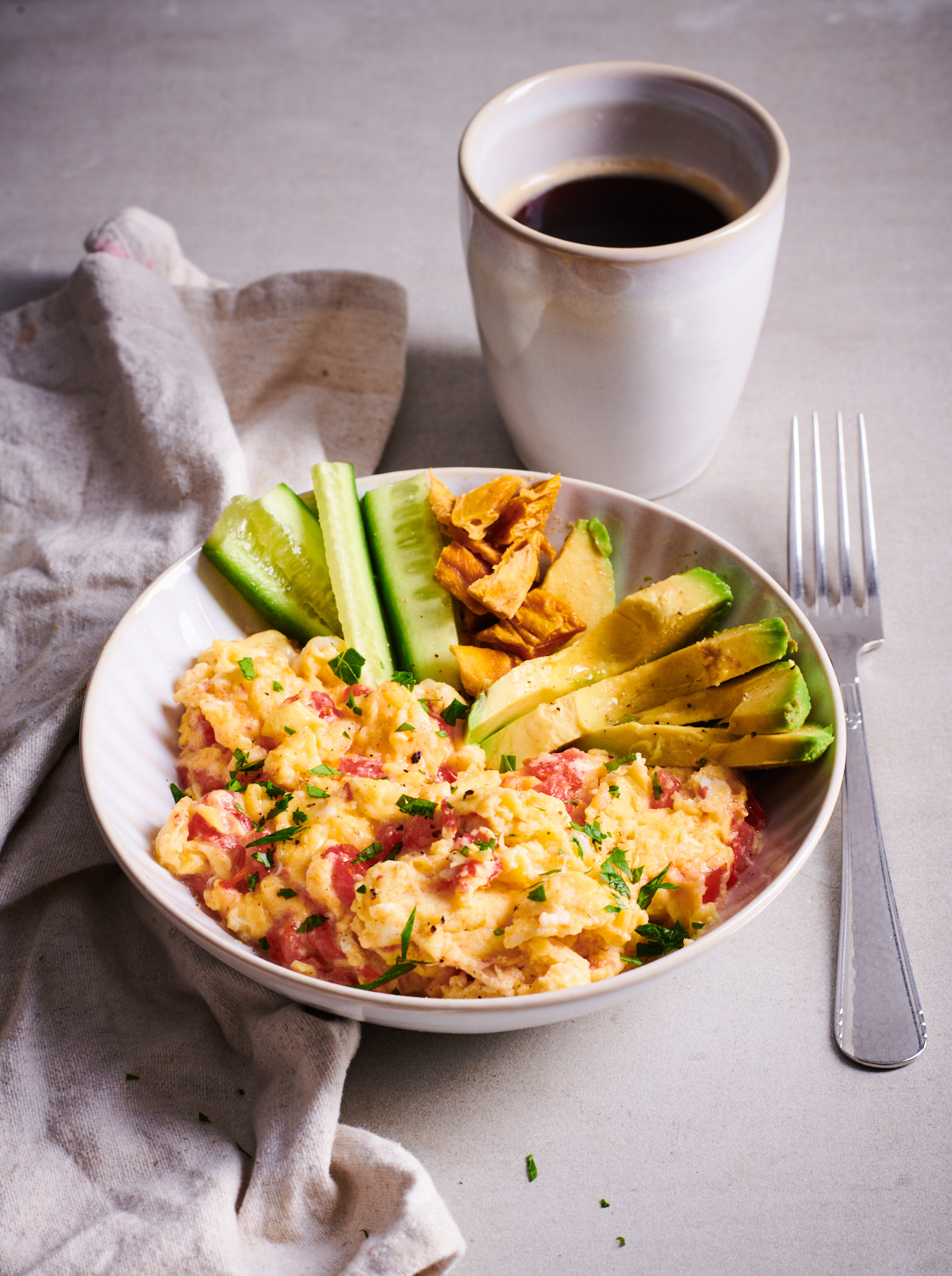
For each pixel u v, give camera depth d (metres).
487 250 0.48
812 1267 0.39
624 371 0.49
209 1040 0.43
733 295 0.48
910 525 0.54
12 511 0.55
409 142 0.70
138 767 0.43
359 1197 0.39
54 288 0.63
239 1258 0.39
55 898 0.45
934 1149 0.40
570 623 0.47
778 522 0.54
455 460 0.57
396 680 0.46
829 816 0.41
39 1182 0.40
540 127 0.53
